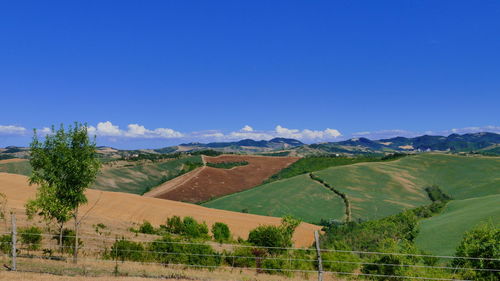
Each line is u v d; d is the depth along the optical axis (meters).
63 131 24.88
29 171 150.25
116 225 53.72
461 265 25.38
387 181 161.12
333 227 87.00
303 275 25.08
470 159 197.38
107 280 18.42
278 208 124.06
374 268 25.50
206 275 21.80
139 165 188.12
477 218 65.94
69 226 42.34
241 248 29.67
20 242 27.98
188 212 86.88
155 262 25.39
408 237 62.38
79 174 24.50
